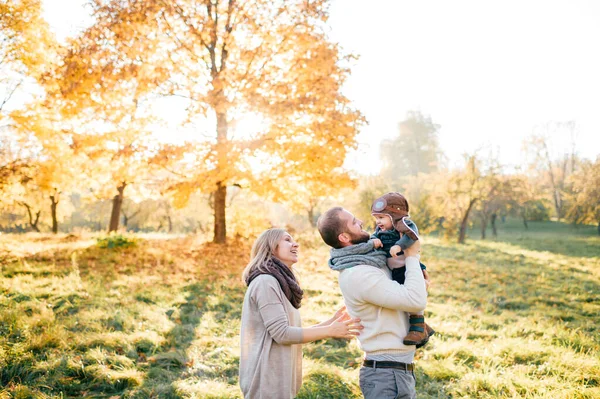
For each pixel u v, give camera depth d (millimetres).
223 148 11820
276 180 13406
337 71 12672
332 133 11898
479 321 7113
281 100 12086
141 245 13617
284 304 2502
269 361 2410
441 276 11812
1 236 15695
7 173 12602
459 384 4453
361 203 27969
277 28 13172
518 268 14156
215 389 4070
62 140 13281
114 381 4195
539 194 33094
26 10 12406
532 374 4824
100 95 11992
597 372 4754
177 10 12930
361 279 2289
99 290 7555
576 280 12344
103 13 12305
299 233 17859
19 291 7180
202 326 6066
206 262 11242
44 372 4246
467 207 27922
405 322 2385
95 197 17281
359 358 5094
